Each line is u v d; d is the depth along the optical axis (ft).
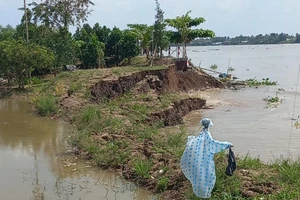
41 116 69.62
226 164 33.12
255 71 201.57
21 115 71.15
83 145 45.68
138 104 72.84
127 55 153.17
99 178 37.01
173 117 70.54
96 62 144.87
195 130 64.13
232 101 100.27
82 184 35.40
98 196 32.53
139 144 43.96
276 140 58.18
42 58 102.17
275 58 334.03
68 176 37.70
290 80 154.40
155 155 39.32
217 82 132.36
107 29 162.20
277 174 32.63
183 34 145.89
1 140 52.70
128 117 61.52
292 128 67.05
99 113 60.03
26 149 47.88
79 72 99.04
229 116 78.95
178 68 130.00
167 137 47.11
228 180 30.45
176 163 36.09
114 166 39.50
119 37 157.07
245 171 33.04
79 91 81.46
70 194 33.04
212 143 28.53
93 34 152.05
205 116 78.84
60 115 67.97
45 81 113.91
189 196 29.43
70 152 45.88
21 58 98.43
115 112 63.98
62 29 129.08
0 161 42.96
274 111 84.33
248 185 30.07
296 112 82.64
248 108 88.99
